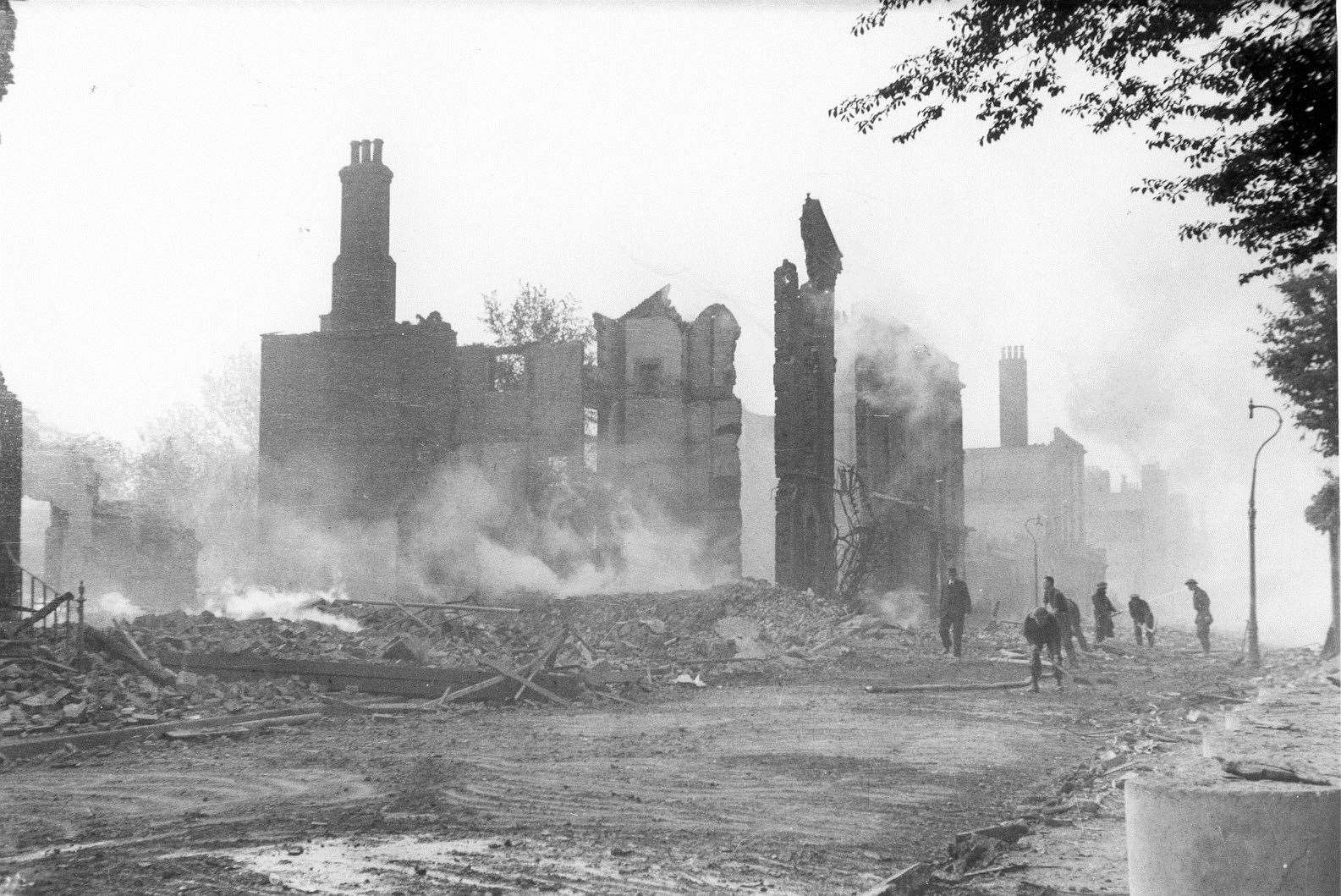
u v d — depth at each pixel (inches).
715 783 440.5
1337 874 204.8
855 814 380.5
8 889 274.2
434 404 1843.0
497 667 777.6
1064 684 940.0
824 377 1877.5
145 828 349.7
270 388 1847.9
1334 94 447.5
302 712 673.0
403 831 344.2
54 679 655.1
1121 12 455.8
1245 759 243.1
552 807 386.0
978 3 470.6
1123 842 335.9
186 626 918.4
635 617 1321.4
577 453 1831.9
